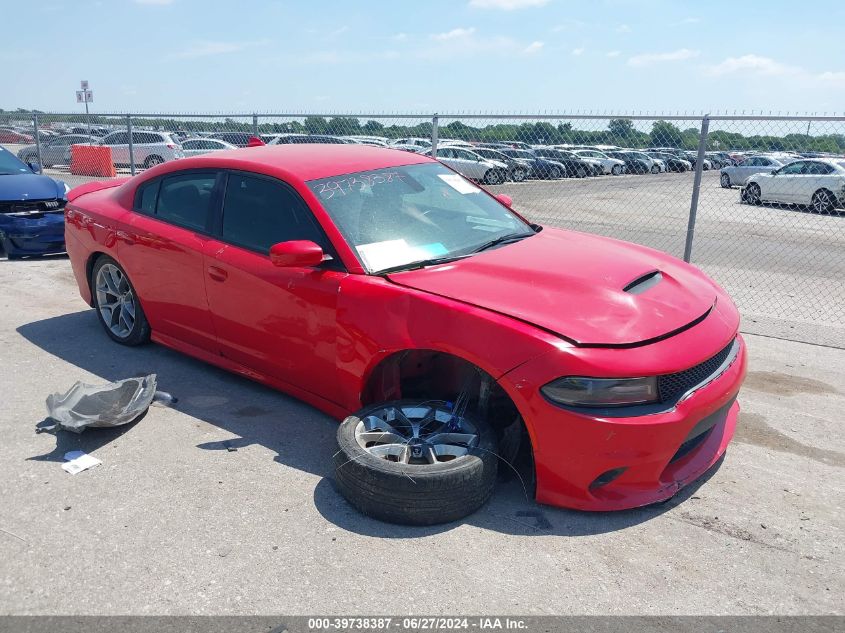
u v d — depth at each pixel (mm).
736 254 11352
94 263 5398
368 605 2576
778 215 16234
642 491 3121
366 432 3326
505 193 9805
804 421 4246
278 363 4039
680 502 3299
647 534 3035
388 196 4070
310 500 3285
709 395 3127
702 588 2686
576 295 3244
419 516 3035
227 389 4582
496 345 3045
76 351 5293
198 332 4559
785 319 6758
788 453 3824
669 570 2795
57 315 6242
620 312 3158
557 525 3092
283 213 3979
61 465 3607
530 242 4004
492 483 3166
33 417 4164
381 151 4680
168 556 2863
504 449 3410
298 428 4027
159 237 4590
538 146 9219
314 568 2787
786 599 2627
